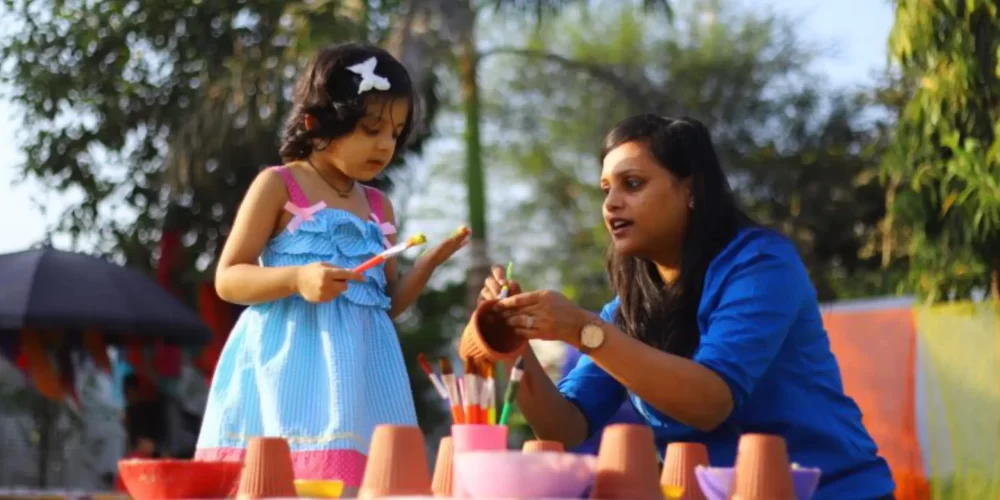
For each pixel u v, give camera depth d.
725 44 19.50
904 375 7.15
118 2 12.80
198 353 11.38
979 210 6.70
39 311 8.90
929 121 6.93
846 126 17.86
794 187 16.95
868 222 16.50
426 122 12.27
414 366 13.49
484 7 12.29
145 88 13.07
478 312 2.79
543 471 2.36
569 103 21.30
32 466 12.09
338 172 3.54
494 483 2.36
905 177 7.70
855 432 3.37
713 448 3.36
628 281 3.59
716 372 3.06
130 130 13.10
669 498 2.71
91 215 13.03
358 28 11.81
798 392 3.31
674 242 3.47
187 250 12.80
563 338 2.89
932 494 6.91
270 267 3.24
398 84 3.46
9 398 11.97
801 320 3.34
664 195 3.40
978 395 6.83
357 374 3.30
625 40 20.22
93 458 12.41
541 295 2.84
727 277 3.30
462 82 13.70
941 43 6.86
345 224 3.46
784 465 2.53
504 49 13.80
